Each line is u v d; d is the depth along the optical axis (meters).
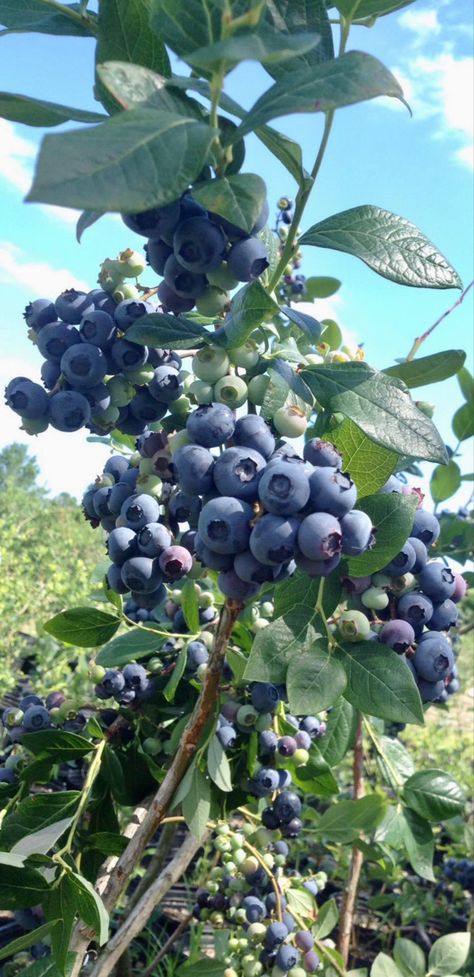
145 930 0.82
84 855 0.38
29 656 1.38
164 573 0.32
